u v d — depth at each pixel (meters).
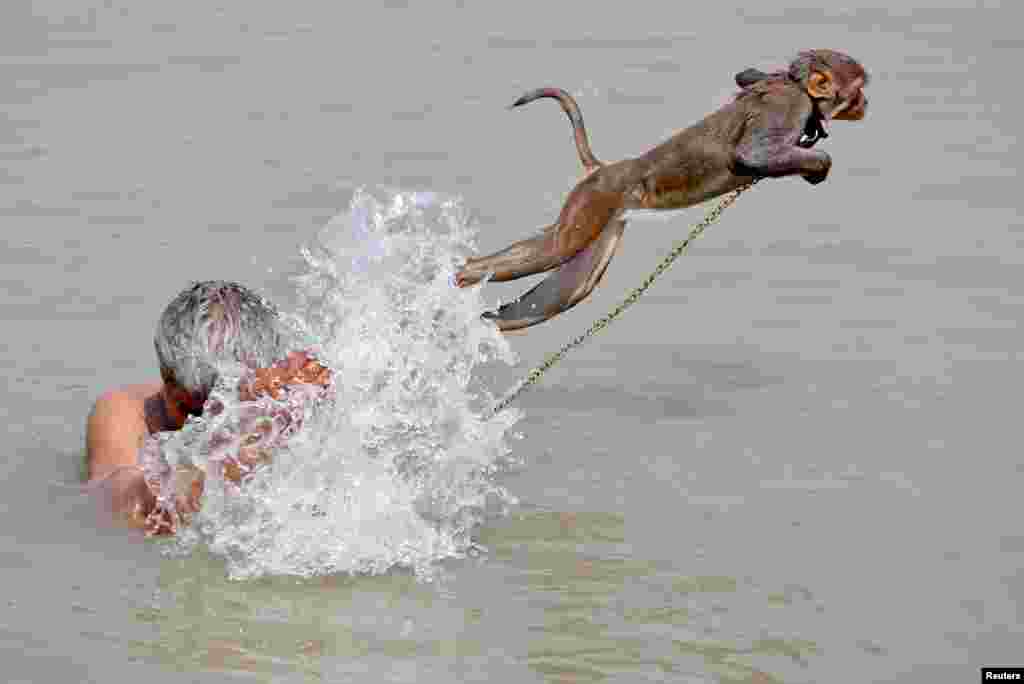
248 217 18.75
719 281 16.64
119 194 19.98
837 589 8.85
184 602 8.55
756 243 18.22
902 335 14.53
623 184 12.03
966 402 12.55
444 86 27.36
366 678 7.59
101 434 10.55
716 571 9.09
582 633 8.19
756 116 11.49
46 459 10.91
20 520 9.73
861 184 20.98
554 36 32.75
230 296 9.59
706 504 10.29
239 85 27.67
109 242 17.58
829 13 35.75
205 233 17.97
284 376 9.55
